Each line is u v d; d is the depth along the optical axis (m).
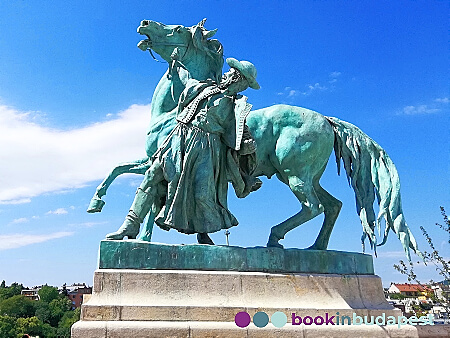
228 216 5.40
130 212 4.99
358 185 5.99
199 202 5.17
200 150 5.24
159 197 5.24
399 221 5.61
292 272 5.21
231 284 4.73
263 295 4.82
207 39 6.02
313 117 5.90
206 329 4.30
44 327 50.75
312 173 5.82
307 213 5.62
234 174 5.48
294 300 4.93
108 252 4.59
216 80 5.97
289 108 5.93
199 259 4.83
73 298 73.81
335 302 5.12
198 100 5.33
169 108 5.70
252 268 5.01
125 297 4.38
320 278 5.19
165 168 5.09
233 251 4.97
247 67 5.34
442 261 8.30
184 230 5.09
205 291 4.62
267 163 5.91
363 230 5.83
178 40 5.87
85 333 4.04
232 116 5.46
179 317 4.37
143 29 5.86
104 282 4.40
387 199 5.77
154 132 5.57
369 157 6.06
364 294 5.38
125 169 5.59
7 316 50.84
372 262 5.83
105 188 5.42
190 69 5.83
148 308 4.32
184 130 5.25
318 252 5.43
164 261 4.70
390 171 5.91
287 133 5.79
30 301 62.03
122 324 4.15
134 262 4.61
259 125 5.83
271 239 5.49
